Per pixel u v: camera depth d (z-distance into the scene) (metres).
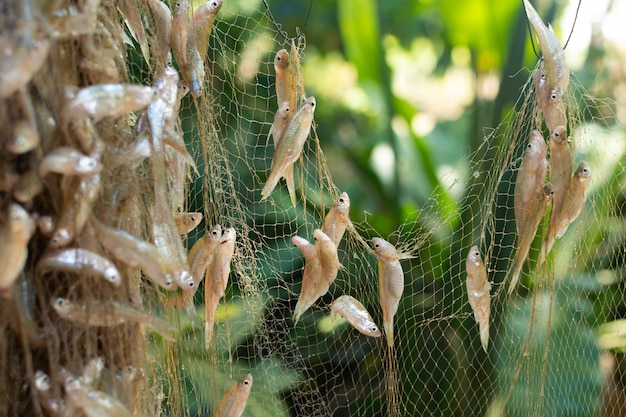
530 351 1.73
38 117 1.37
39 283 1.38
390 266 1.56
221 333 1.71
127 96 1.38
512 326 1.77
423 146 2.09
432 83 3.75
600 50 2.59
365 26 2.12
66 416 1.37
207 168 1.58
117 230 1.39
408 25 3.31
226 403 1.52
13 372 1.39
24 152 1.36
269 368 1.77
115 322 1.40
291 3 2.87
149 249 1.39
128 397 1.41
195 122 1.77
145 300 1.50
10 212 1.34
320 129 2.62
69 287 1.39
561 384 1.77
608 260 1.84
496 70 2.04
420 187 2.10
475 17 2.05
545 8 1.99
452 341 1.80
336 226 1.55
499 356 1.75
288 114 1.54
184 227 1.49
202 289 1.70
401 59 3.71
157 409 1.50
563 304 1.80
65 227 1.37
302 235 1.92
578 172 1.53
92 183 1.37
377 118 3.00
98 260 1.38
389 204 2.05
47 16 1.36
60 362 1.39
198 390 1.66
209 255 1.50
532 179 1.53
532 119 1.57
